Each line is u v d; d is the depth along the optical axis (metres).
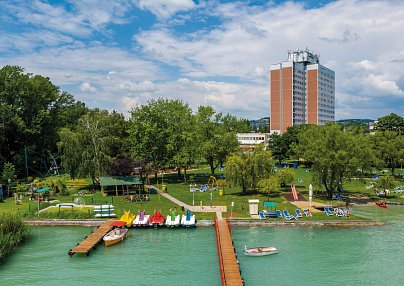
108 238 57.34
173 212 67.38
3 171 95.50
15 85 111.44
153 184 109.31
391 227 66.62
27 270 48.31
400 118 165.88
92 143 95.62
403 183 111.06
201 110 118.56
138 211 74.31
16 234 56.62
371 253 53.50
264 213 71.75
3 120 108.50
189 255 53.28
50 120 121.12
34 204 79.19
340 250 54.72
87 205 78.50
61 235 62.97
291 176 98.00
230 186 93.75
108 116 119.69
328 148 86.25
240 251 54.44
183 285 43.88
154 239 60.56
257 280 44.84
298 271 47.47
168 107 116.88
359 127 145.62
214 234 63.22
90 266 49.53
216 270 48.09
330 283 44.06
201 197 88.50
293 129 160.88
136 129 110.38
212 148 113.75
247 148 106.50
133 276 46.38
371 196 92.12
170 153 113.19
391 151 121.94
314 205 79.44
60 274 47.03
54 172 124.44
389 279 45.06
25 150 112.94
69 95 129.75
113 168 95.44
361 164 86.31
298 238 60.41
